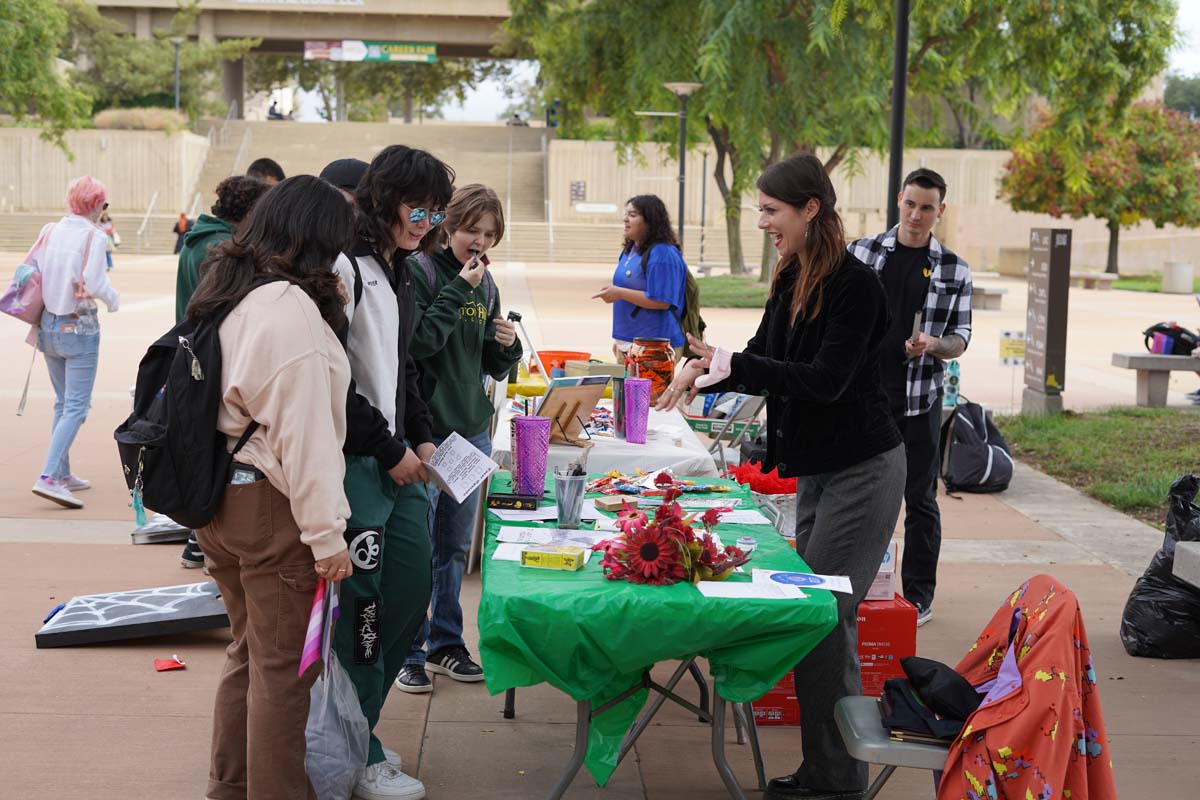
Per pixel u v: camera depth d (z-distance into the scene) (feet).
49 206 142.72
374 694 11.44
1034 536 23.04
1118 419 35.78
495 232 14.71
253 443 9.78
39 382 37.68
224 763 11.06
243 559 10.01
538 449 12.39
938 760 9.53
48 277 22.54
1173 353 39.19
